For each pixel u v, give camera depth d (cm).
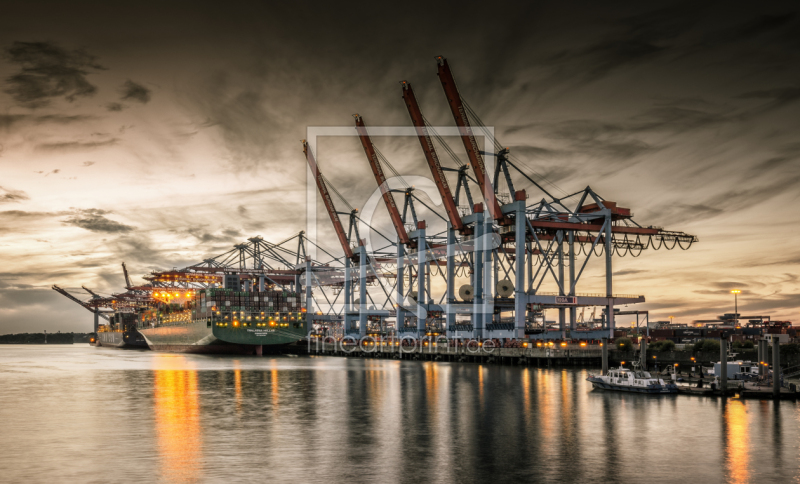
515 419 4803
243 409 5456
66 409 5522
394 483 3108
